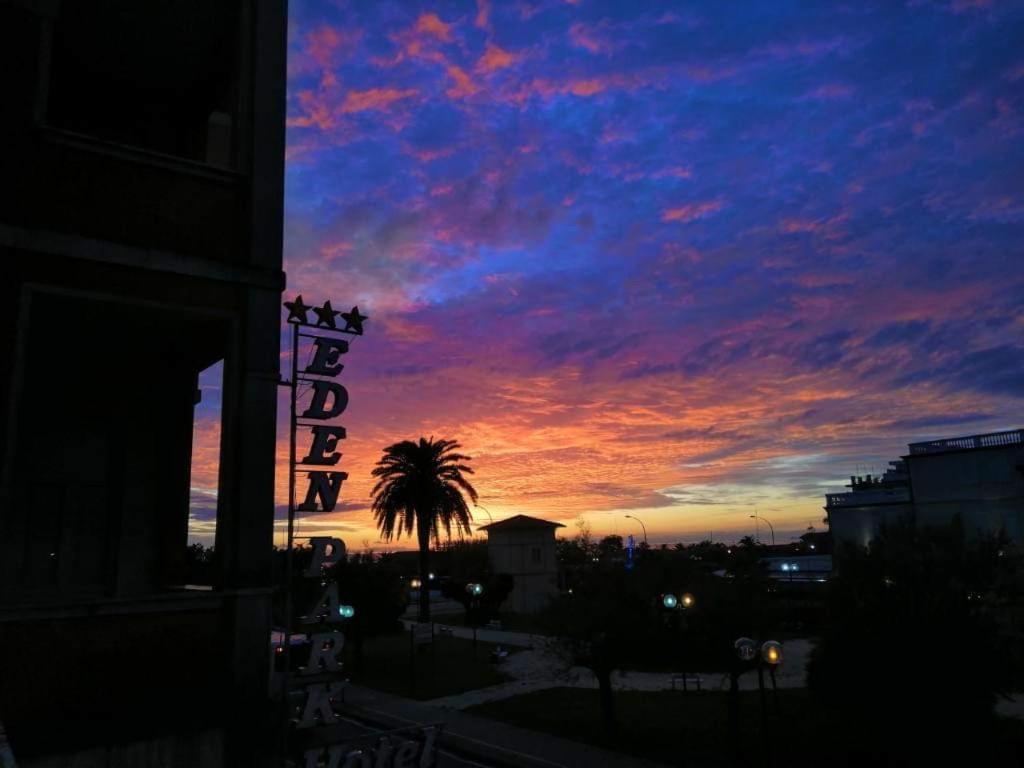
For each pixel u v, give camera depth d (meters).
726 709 24.05
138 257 7.32
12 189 6.84
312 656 7.91
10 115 6.96
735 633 20.12
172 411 10.90
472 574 59.41
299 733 8.29
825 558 63.34
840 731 18.84
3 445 6.30
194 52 10.37
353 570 36.06
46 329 8.59
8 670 6.13
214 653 7.09
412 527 43.03
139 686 6.66
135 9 9.45
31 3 7.27
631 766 18.83
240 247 8.03
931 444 50.09
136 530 10.29
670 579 24.73
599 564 24.14
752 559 25.86
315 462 8.50
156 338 9.23
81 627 6.51
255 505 7.54
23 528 9.56
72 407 10.23
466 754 20.72
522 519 66.69
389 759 8.12
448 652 40.38
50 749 6.17
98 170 7.35
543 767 18.92
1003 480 46.44
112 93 11.27
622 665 22.34
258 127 8.41
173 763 6.67
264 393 7.83
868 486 60.88
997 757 14.95
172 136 11.88
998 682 15.00
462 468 43.91
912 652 14.88
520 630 51.56
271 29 8.86
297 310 8.66
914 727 14.91
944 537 17.47
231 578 7.30
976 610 15.88
